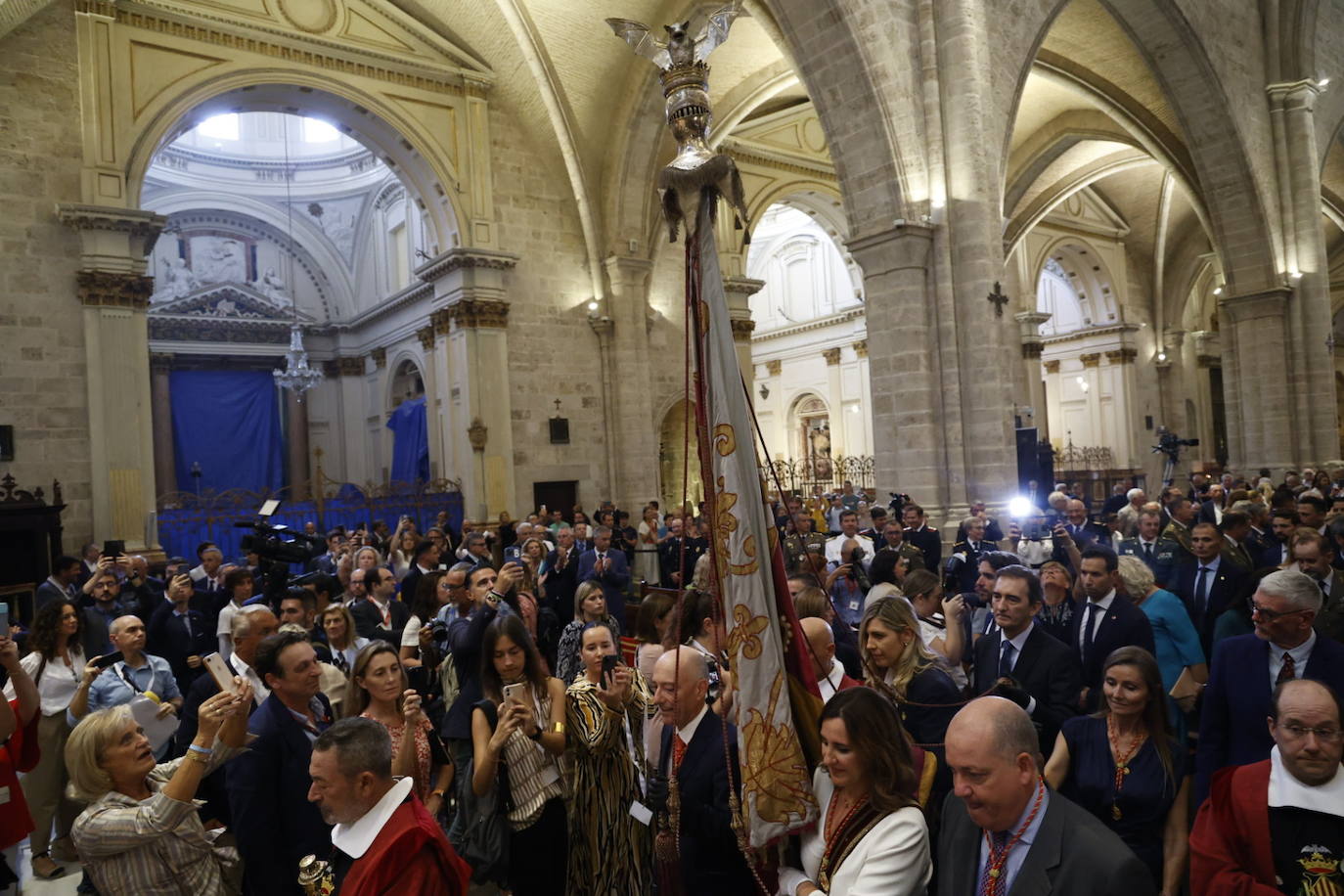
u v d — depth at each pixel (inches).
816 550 350.9
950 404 484.1
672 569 440.1
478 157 753.6
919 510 411.8
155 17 615.8
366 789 113.1
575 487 791.1
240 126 1136.2
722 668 130.4
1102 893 88.0
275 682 151.9
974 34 484.7
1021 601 171.3
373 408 1150.3
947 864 102.4
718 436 119.0
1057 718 164.2
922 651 157.1
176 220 1109.1
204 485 1109.7
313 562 450.9
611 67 746.8
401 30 724.7
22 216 564.1
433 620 252.5
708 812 128.7
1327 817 104.2
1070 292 1311.5
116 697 217.9
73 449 574.6
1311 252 752.3
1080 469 1253.7
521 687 161.0
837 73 492.7
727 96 778.2
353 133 746.8
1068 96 879.7
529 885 163.5
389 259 1119.0
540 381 776.3
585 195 783.1
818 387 1283.2
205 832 143.9
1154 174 1135.0
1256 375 749.9
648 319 845.2
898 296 487.5
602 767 162.9
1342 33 850.8
